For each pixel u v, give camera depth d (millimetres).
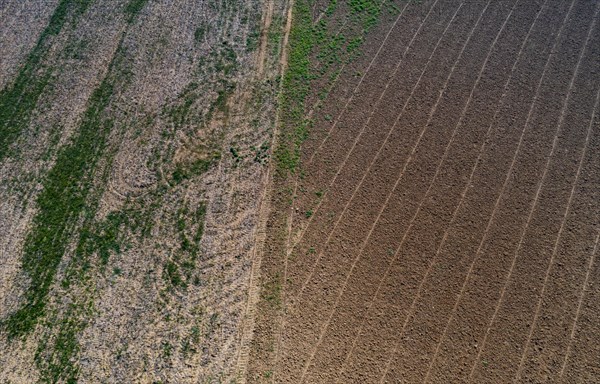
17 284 16156
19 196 18109
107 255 16484
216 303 15367
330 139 18438
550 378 13539
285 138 18594
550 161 17406
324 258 15906
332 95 19594
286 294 15383
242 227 16750
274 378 14055
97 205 17625
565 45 20312
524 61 19953
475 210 16516
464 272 15375
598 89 18953
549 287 14953
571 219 16156
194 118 19469
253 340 14695
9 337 15211
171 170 18219
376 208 16750
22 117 20203
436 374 13812
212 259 16172
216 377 14164
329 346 14430
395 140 18234
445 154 17781
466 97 19141
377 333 14531
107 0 23812
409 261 15664
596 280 14953
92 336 15023
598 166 17141
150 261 16266
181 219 17062
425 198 16859
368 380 13828
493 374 13703
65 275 16203
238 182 17734
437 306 14844
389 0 22484
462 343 14219
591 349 13891
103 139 19234
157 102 20047
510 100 18922
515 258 15531
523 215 16328
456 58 20266
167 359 14500
